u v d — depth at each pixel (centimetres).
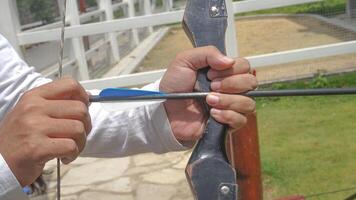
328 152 444
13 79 155
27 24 611
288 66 662
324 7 739
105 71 785
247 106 120
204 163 114
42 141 101
